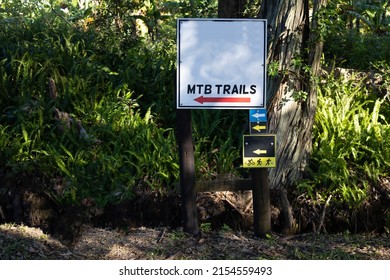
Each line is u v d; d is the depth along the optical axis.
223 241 6.35
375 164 7.07
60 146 7.01
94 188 6.80
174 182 6.84
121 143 7.16
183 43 5.95
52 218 6.80
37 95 7.71
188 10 8.65
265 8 6.59
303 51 6.57
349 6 9.53
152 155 6.97
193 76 5.98
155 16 9.54
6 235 6.29
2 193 6.88
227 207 6.74
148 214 6.76
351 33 9.17
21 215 6.82
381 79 8.08
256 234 6.44
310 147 6.90
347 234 6.61
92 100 7.54
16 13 9.77
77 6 11.41
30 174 6.92
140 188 6.85
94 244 6.33
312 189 6.82
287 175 6.80
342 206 6.79
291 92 6.61
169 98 7.80
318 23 6.46
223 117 7.50
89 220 6.68
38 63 7.86
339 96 7.69
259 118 6.11
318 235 6.65
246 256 6.04
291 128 6.71
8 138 7.14
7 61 8.14
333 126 7.22
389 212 6.78
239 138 7.21
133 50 8.73
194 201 6.33
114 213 6.72
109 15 9.26
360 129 7.27
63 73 8.02
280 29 6.47
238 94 6.02
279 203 6.73
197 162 6.90
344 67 8.64
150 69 8.16
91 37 8.86
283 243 6.40
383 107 7.77
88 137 7.09
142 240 6.34
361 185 6.91
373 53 8.68
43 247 6.23
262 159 6.15
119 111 7.43
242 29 5.97
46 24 9.46
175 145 7.14
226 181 6.31
